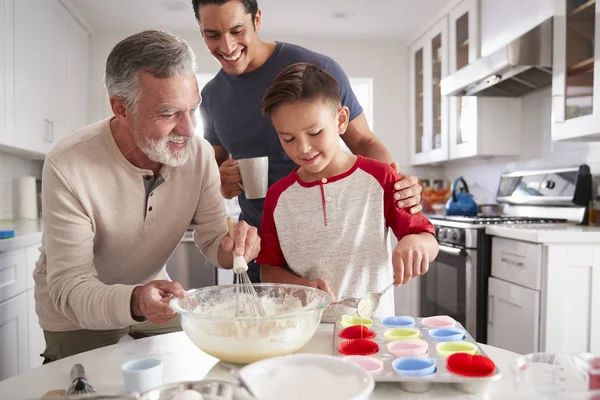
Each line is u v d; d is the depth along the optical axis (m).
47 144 2.80
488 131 2.85
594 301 1.87
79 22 3.33
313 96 1.01
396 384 0.68
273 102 1.03
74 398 0.48
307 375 0.57
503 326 2.12
